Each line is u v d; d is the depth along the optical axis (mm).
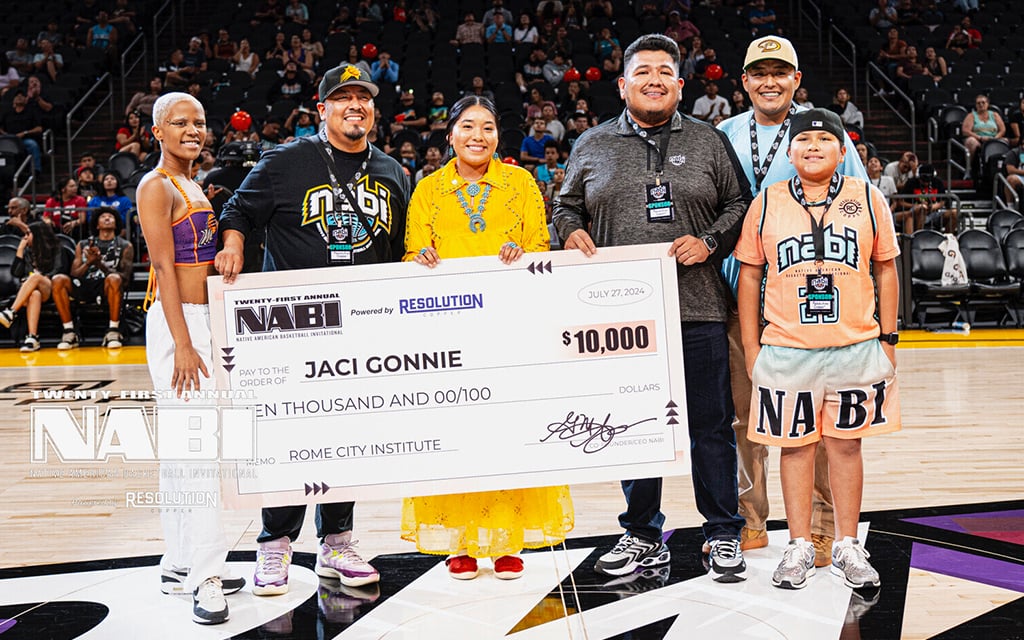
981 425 4918
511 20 13359
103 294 8578
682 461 2873
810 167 2748
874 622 2502
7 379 6887
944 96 12219
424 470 2836
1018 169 10453
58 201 10078
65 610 2717
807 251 2754
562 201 3074
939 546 3092
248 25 13695
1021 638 2383
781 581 2771
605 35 12914
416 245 2912
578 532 3385
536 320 2850
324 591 2857
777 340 2793
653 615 2592
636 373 2865
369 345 2822
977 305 9133
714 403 2918
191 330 2777
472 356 2842
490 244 2904
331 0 14133
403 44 12984
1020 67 12922
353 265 2854
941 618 2520
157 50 13938
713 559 2863
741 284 2908
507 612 2648
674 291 2855
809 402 2762
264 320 2793
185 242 2758
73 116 12250
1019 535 3184
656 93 2871
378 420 2826
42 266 8516
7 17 13953
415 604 2727
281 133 10844
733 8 14461
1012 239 9156
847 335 2742
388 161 3006
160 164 2812
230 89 11781
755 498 3111
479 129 2861
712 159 2934
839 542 2844
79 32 13727
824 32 14383
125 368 7379
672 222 2908
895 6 14180
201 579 2652
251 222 2914
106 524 3547
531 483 2848
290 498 2801
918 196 9625
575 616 2604
